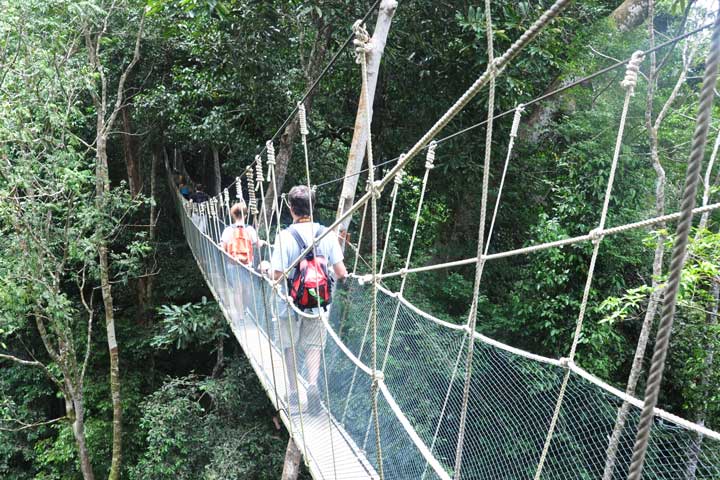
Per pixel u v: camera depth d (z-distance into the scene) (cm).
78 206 954
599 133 711
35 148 832
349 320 343
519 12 648
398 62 758
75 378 930
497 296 872
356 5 705
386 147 914
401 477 233
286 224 844
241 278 493
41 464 1035
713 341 599
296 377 306
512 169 828
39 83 795
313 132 876
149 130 1155
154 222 1245
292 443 508
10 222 820
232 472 771
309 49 905
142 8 985
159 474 838
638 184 687
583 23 835
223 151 1188
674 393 654
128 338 1193
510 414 231
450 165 778
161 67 1157
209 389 859
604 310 619
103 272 955
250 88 847
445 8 712
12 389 1172
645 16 798
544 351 688
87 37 888
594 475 199
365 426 266
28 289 842
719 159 738
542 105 812
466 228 878
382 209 917
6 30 737
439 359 271
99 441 1029
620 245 648
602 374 628
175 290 1236
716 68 59
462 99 141
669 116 754
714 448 133
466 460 235
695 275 466
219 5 630
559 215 698
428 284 817
